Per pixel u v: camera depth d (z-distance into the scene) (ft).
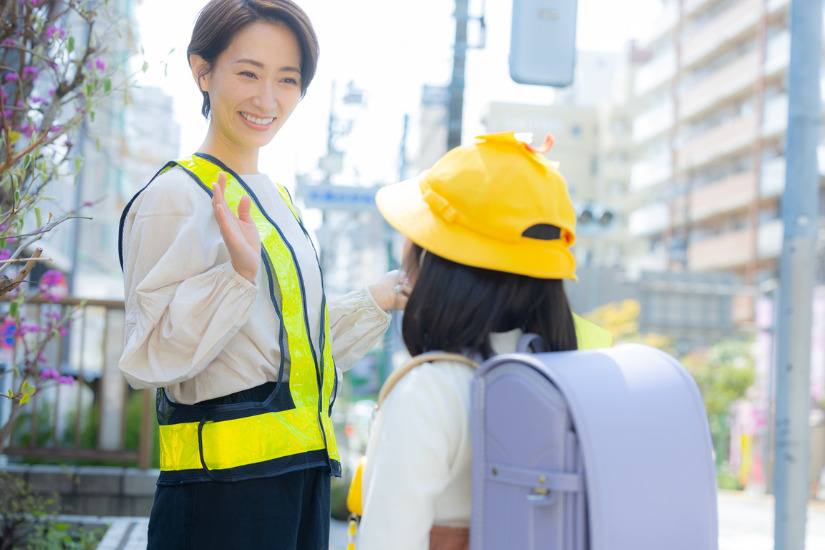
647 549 4.20
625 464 4.21
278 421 5.32
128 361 5.11
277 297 5.62
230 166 6.11
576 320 5.92
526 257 4.98
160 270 5.17
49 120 8.57
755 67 99.86
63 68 9.60
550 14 14.84
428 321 5.05
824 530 34.35
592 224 44.24
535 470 4.28
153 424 18.07
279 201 6.23
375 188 37.76
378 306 6.68
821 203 79.46
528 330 5.23
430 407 4.73
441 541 4.91
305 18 5.94
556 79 14.83
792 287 14.51
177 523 5.21
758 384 70.23
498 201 4.90
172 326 5.01
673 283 81.82
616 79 146.51
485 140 5.16
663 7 126.21
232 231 5.01
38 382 10.97
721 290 73.36
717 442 71.92
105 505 15.61
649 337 69.82
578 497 4.17
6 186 8.54
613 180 140.56
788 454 14.28
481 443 4.60
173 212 5.45
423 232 5.08
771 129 95.45
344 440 30.25
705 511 4.47
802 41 14.62
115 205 89.66
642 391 4.48
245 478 5.14
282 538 5.26
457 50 28.71
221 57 5.87
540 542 4.24
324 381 5.85
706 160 109.60
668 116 121.90
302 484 5.46
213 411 5.24
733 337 83.30
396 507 4.53
